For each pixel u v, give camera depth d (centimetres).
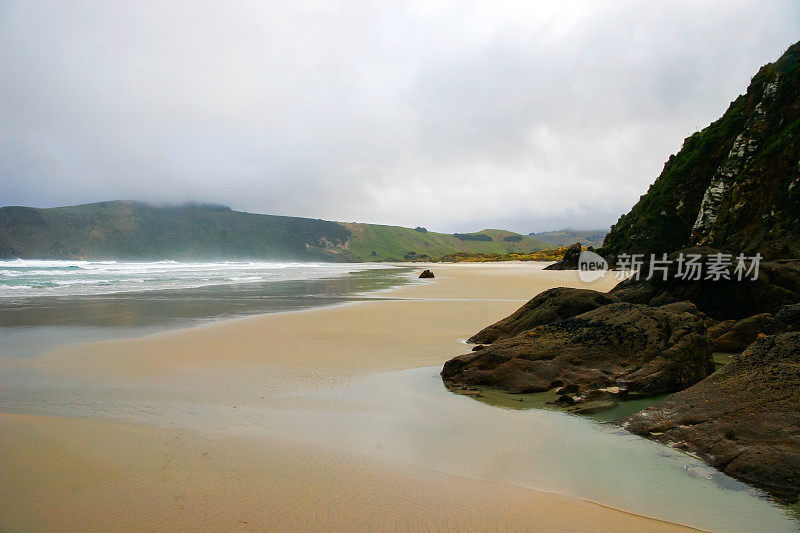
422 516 342
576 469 434
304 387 702
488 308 1775
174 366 830
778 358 541
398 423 550
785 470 405
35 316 1475
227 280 3525
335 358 906
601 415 586
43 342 1048
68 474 398
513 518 343
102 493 365
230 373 784
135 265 7056
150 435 493
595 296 1048
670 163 5166
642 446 489
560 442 498
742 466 424
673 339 750
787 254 2884
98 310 1639
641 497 382
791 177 3173
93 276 3694
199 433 502
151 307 1752
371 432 518
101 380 734
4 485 377
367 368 827
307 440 489
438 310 1712
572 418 575
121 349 973
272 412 582
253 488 377
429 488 387
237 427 523
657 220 4544
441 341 1090
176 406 603
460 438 506
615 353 751
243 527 321
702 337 751
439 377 771
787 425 450
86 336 1128
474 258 14962
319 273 5466
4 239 16625
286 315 1544
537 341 796
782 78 3697
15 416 553
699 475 423
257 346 1016
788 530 337
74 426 518
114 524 323
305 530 319
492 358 755
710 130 4731
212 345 1024
